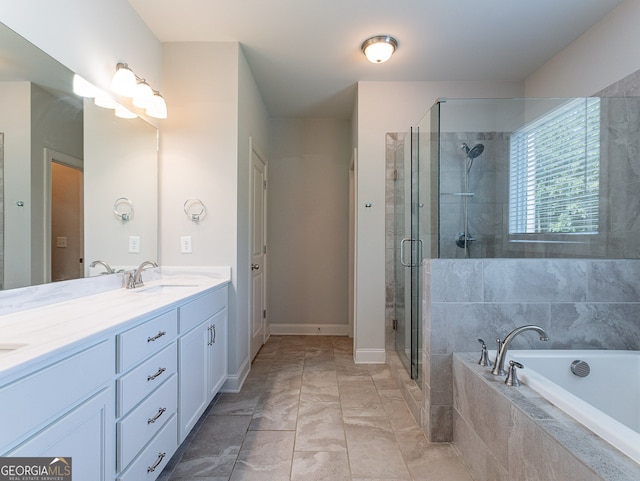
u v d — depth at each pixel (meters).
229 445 1.70
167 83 2.37
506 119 2.34
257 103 3.08
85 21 1.62
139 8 2.02
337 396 2.27
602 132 2.13
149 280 2.21
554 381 1.63
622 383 1.64
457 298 1.78
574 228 2.25
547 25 2.23
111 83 1.83
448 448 1.70
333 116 3.82
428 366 1.80
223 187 2.36
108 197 1.81
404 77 2.91
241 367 2.49
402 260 2.64
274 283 3.88
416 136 2.40
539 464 1.05
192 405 1.69
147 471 1.26
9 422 0.72
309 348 3.35
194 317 1.73
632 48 1.98
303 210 3.88
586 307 1.80
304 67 2.74
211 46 2.37
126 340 1.14
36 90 1.33
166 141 2.36
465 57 2.61
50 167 1.40
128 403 1.15
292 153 3.87
